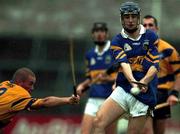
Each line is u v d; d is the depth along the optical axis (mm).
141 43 25750
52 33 73000
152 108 26078
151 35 25875
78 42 65375
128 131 26031
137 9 25422
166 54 32062
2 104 24875
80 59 63156
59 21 77562
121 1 79188
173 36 69375
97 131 25656
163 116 32500
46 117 50375
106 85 35906
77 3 80562
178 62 32125
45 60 63406
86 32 72500
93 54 36562
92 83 36188
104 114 25656
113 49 25984
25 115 50375
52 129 50188
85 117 35469
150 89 25922
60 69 60688
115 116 25828
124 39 25859
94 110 35594
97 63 36375
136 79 25812
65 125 50094
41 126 50250
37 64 62281
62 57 63438
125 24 25562
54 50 64438
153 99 25953
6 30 74312
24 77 25562
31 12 80812
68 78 59719
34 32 73750
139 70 25812
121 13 25531
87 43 64438
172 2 72125
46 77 60562
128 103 25828
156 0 61188
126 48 25812
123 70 25422
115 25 74562
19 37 71812
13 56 66438
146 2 63844
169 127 48938
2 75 61938
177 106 55531
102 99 35844
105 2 79250
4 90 25188
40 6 81812
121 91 25906
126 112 26125
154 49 25828
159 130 32906
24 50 66438
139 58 25781
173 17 71625
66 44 64438
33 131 50156
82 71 60375
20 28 75688
